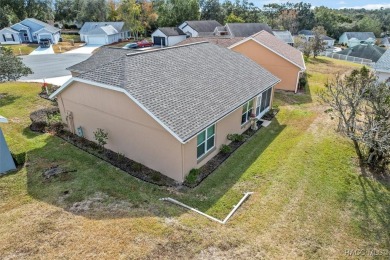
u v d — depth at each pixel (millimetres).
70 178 11094
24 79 27969
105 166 12117
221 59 17719
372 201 10000
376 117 12039
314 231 8477
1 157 11359
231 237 8086
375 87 13023
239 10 79312
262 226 8617
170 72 13539
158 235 8031
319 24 89562
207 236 8078
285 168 11992
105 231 8148
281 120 17953
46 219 8664
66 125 15930
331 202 9867
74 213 8984
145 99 10852
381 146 10758
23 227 8312
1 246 7609
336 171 11828
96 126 13719
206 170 12047
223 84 14680
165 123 10141
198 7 68938
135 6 61688
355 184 10977
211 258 7312
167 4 67375
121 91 11039
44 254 7363
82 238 7883
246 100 14297
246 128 16234
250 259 7340
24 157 12281
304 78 28094
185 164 10977
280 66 24359
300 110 19797
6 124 16609
